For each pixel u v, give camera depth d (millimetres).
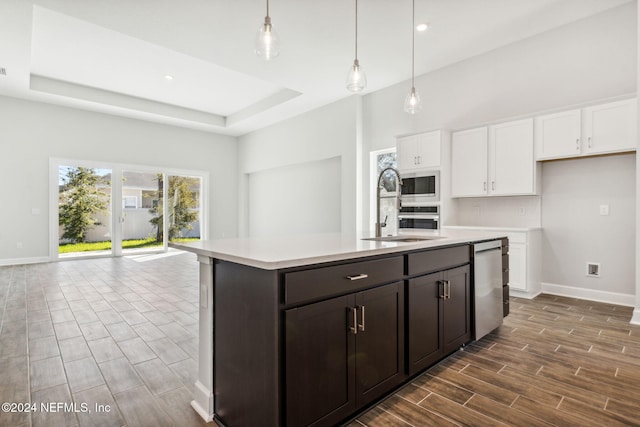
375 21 3473
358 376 1497
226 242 1918
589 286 3549
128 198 6996
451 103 4562
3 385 1843
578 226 3605
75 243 6406
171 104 6883
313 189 6781
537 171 3688
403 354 1753
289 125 7047
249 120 7188
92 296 3723
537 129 3588
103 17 3336
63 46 4387
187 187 7879
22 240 5867
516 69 3977
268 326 1241
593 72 3451
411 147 4555
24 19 3305
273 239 2125
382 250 1579
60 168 6223
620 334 2574
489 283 2463
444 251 2027
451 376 1938
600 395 1729
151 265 5781
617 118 3088
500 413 1580
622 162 3332
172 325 2809
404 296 1760
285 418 1224
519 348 2326
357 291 1492
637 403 1654
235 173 8641
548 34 3736
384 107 5387
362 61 4402
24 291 3936
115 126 6797
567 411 1593
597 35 3426
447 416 1559
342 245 1738
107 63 4934
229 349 1479
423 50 4129
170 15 3316
